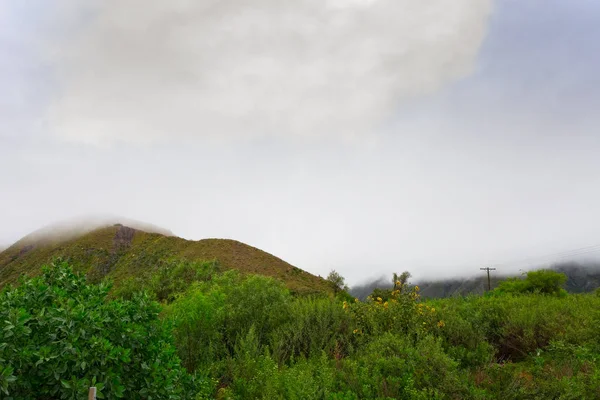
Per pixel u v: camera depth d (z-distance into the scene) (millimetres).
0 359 3834
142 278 31656
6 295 4699
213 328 9461
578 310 10188
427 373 6016
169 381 4902
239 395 6414
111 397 4312
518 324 9227
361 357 7324
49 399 4324
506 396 5336
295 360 8727
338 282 50906
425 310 10266
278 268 60469
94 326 4422
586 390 5270
